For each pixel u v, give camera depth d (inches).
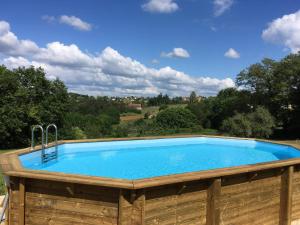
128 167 345.4
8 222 205.5
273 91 1235.9
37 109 916.6
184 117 1056.2
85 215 186.1
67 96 993.5
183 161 394.3
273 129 1234.0
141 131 947.3
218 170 212.4
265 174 247.0
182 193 197.3
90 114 1102.4
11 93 913.5
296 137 1244.5
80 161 357.4
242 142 519.8
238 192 227.6
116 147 447.2
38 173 190.1
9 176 195.9
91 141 421.1
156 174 317.1
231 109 1294.3
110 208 180.9
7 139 917.8
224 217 220.1
